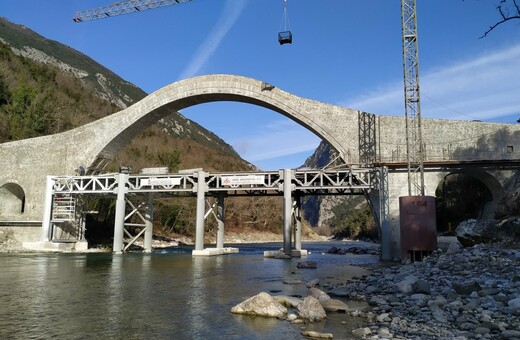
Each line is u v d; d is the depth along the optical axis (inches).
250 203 4320.9
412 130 1483.8
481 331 332.8
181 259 1343.5
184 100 1866.4
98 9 3036.4
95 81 7869.1
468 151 1439.5
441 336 330.0
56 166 1895.9
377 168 1389.0
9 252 1654.8
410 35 1492.4
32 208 1851.6
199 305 507.2
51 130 2829.7
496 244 853.8
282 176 1480.1
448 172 1421.0
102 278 794.8
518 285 480.7
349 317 424.5
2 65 3132.4
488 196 2301.9
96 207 2437.3
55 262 1187.3
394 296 521.0
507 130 1439.5
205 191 1550.2
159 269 983.6
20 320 421.7
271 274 870.4
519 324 345.1
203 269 987.9
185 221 3238.2
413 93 1469.0
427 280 607.2
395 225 1400.1
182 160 4397.1
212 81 1787.6
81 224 1829.5
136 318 431.5
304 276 827.4
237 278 797.9
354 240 5418.3
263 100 1706.4
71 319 426.9
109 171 2915.8
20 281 743.1
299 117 1632.6
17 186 1971.0
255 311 447.5
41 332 371.9
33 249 1723.7
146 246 1787.6
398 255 1375.5
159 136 5388.8
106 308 487.2
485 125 1454.2
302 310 429.1
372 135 1531.7
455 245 938.1
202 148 5915.4
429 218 1061.1
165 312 462.9
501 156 1423.5
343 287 622.5
